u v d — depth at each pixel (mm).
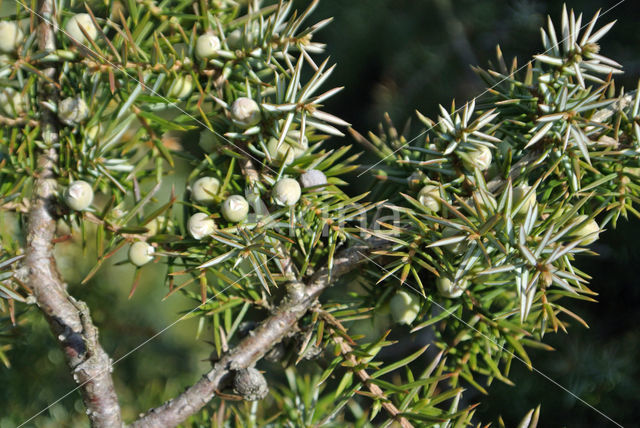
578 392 630
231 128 469
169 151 478
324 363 495
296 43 470
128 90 465
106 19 474
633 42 798
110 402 469
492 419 646
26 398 597
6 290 455
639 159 472
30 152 467
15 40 464
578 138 458
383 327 799
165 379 676
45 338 593
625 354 641
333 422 528
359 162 745
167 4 480
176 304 759
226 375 472
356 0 1012
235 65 477
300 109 458
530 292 444
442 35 999
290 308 475
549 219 451
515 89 487
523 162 474
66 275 608
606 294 679
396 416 468
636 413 634
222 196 469
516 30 917
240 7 496
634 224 660
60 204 469
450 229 461
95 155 465
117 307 636
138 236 472
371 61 1055
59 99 471
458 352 487
